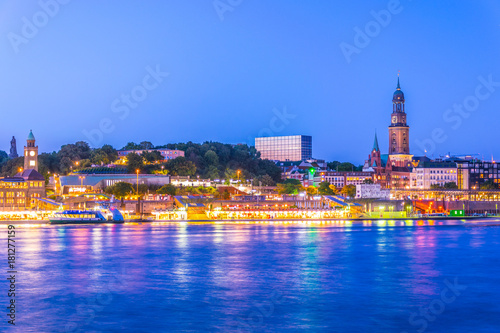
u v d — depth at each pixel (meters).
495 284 109.69
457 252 159.00
